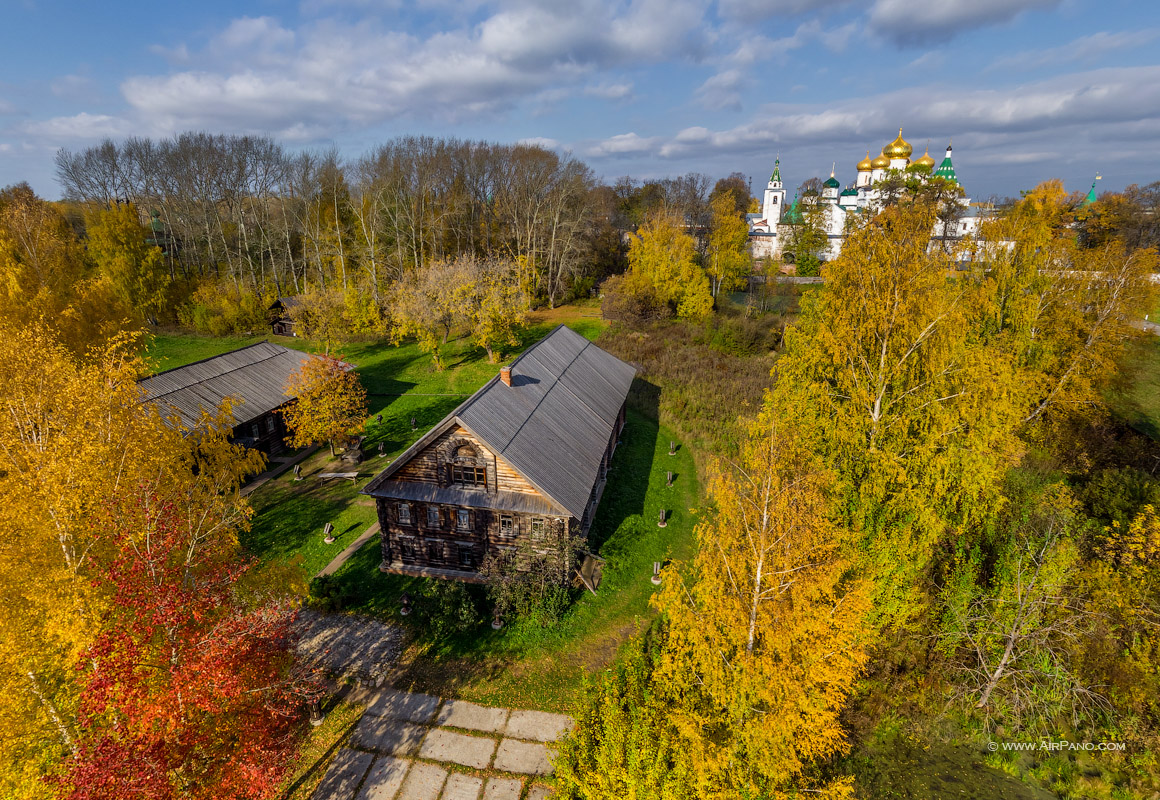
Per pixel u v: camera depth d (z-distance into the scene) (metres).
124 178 87.81
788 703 14.48
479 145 95.00
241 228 84.88
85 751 13.94
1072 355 35.97
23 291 37.06
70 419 17.92
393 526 29.22
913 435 22.89
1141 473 30.14
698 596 16.41
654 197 127.31
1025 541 23.83
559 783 17.53
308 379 40.25
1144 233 77.69
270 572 18.91
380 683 22.97
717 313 77.94
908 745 21.66
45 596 14.21
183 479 20.00
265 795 14.79
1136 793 19.84
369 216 80.88
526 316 78.62
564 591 26.70
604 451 35.00
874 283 22.80
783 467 15.87
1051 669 21.56
